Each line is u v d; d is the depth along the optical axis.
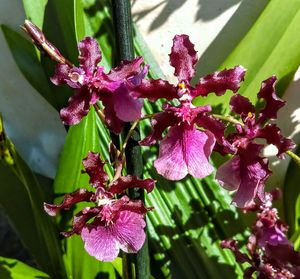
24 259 0.32
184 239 0.23
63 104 0.23
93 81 0.15
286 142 0.16
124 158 0.16
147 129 0.22
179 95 0.14
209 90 0.15
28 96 0.27
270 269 0.19
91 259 0.21
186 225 0.23
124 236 0.15
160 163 0.14
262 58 0.21
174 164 0.14
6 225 0.34
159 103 0.22
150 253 0.24
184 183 0.23
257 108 0.22
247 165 0.16
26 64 0.24
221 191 0.23
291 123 0.24
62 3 0.21
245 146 0.16
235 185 0.16
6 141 0.21
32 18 0.22
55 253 0.22
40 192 0.22
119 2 0.15
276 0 0.21
